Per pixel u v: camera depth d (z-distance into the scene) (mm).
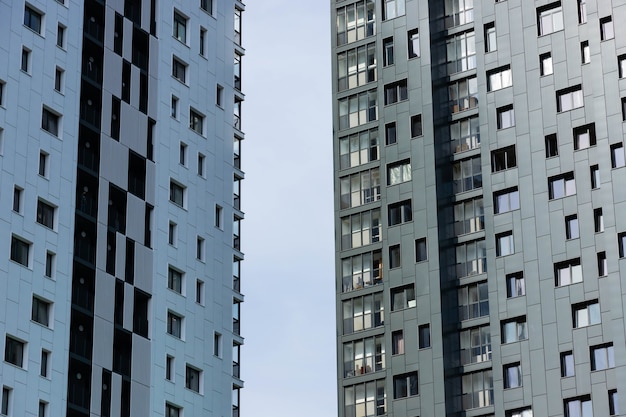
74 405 95812
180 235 108000
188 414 103938
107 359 99062
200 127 113438
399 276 117750
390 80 123875
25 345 93500
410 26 124375
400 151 121312
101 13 107375
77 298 98562
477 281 115000
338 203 123562
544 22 118250
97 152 103312
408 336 115562
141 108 108188
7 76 97750
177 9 114250
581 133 113438
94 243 100875
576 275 110125
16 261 94688
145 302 103688
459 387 113062
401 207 119625
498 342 111938
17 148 96938
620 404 105062
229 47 119000
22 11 100438
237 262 114875
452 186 119125
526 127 116188
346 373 117875
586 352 107750
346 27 128375
